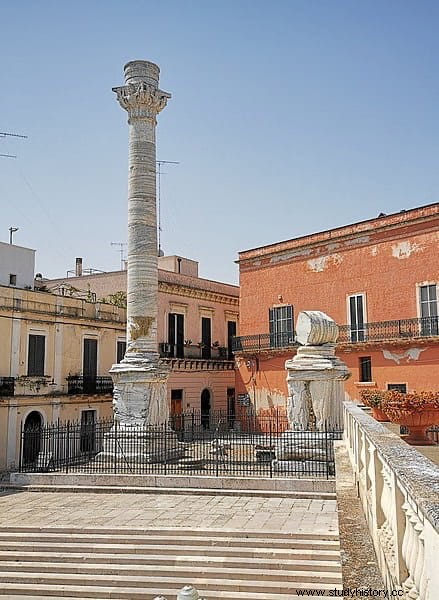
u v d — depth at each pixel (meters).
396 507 4.04
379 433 6.05
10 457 28.84
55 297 32.59
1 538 14.01
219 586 11.67
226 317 45.50
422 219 29.75
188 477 18.05
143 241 24.06
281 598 11.09
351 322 32.56
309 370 18.72
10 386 29.06
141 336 23.67
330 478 17.05
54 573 12.66
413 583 3.48
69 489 18.61
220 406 43.38
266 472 18.52
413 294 30.03
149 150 24.70
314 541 12.79
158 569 12.37
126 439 21.73
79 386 33.25
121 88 24.66
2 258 33.69
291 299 35.75
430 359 28.78
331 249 34.00
